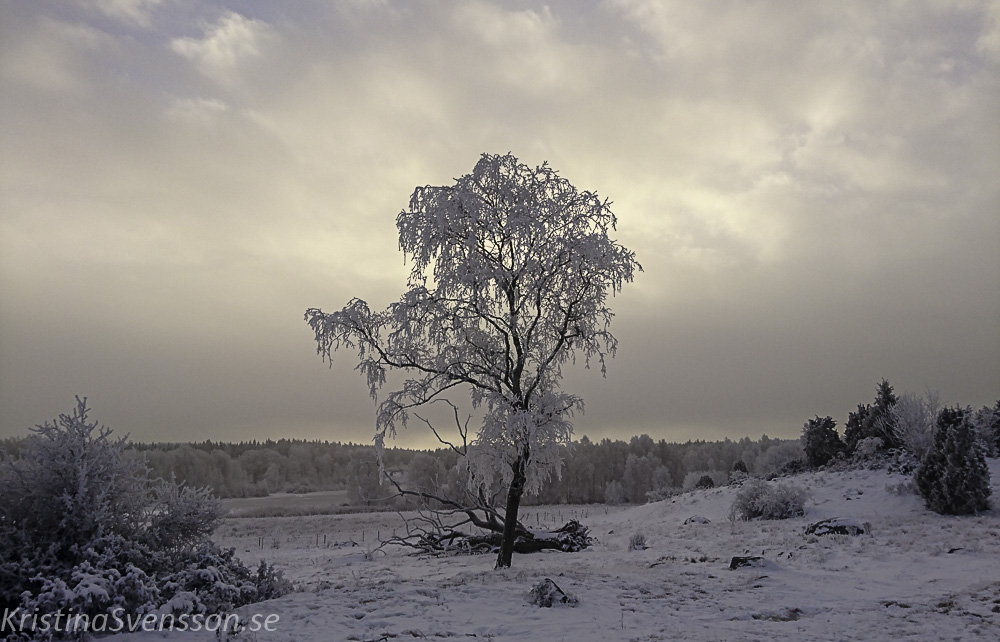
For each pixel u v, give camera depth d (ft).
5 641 29.35
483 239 58.85
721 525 104.99
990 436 129.80
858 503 109.09
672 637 33.04
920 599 42.47
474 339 60.08
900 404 131.03
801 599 42.70
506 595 42.22
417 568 67.51
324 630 32.94
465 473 68.49
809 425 162.09
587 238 56.95
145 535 38.93
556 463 56.90
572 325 60.54
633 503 330.34
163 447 450.30
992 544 65.51
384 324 57.57
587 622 35.83
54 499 35.70
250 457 500.33
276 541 116.88
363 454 295.69
